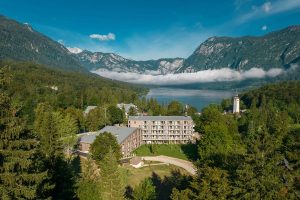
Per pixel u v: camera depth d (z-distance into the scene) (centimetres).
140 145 15975
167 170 11206
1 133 3072
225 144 11638
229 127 15300
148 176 10356
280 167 5097
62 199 5072
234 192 4844
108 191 6219
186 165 12131
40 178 3303
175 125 16700
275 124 16400
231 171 5656
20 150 3153
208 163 6812
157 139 16688
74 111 17238
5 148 3120
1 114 3111
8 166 3034
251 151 5084
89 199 5706
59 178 5244
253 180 4797
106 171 6281
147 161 12294
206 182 4991
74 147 12825
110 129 14700
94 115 17488
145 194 7100
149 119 16675
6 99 3189
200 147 12038
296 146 5912
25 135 3369
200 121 16175
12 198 3119
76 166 9962
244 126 18412
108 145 10512
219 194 4897
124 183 9212
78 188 5738
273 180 4769
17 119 3203
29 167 3422
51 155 5403
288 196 4716
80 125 16962
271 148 5109
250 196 4766
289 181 5062
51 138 6050
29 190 3159
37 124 11081
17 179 3131
